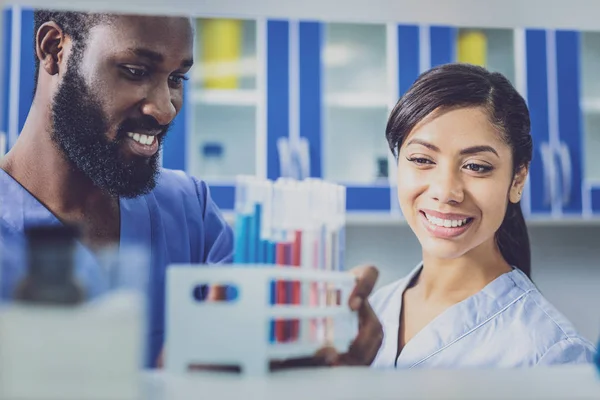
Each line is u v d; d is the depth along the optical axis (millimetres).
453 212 1321
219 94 2344
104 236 1385
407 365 1292
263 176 2338
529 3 800
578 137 2465
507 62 2467
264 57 2338
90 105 1370
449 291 1363
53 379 487
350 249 2656
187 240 1483
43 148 1371
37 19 1361
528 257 1407
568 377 665
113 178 1391
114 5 782
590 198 2465
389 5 801
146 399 539
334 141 2438
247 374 646
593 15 834
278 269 664
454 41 2418
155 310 1008
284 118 2352
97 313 493
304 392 569
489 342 1271
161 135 1437
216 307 654
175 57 1389
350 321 820
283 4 797
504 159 1329
